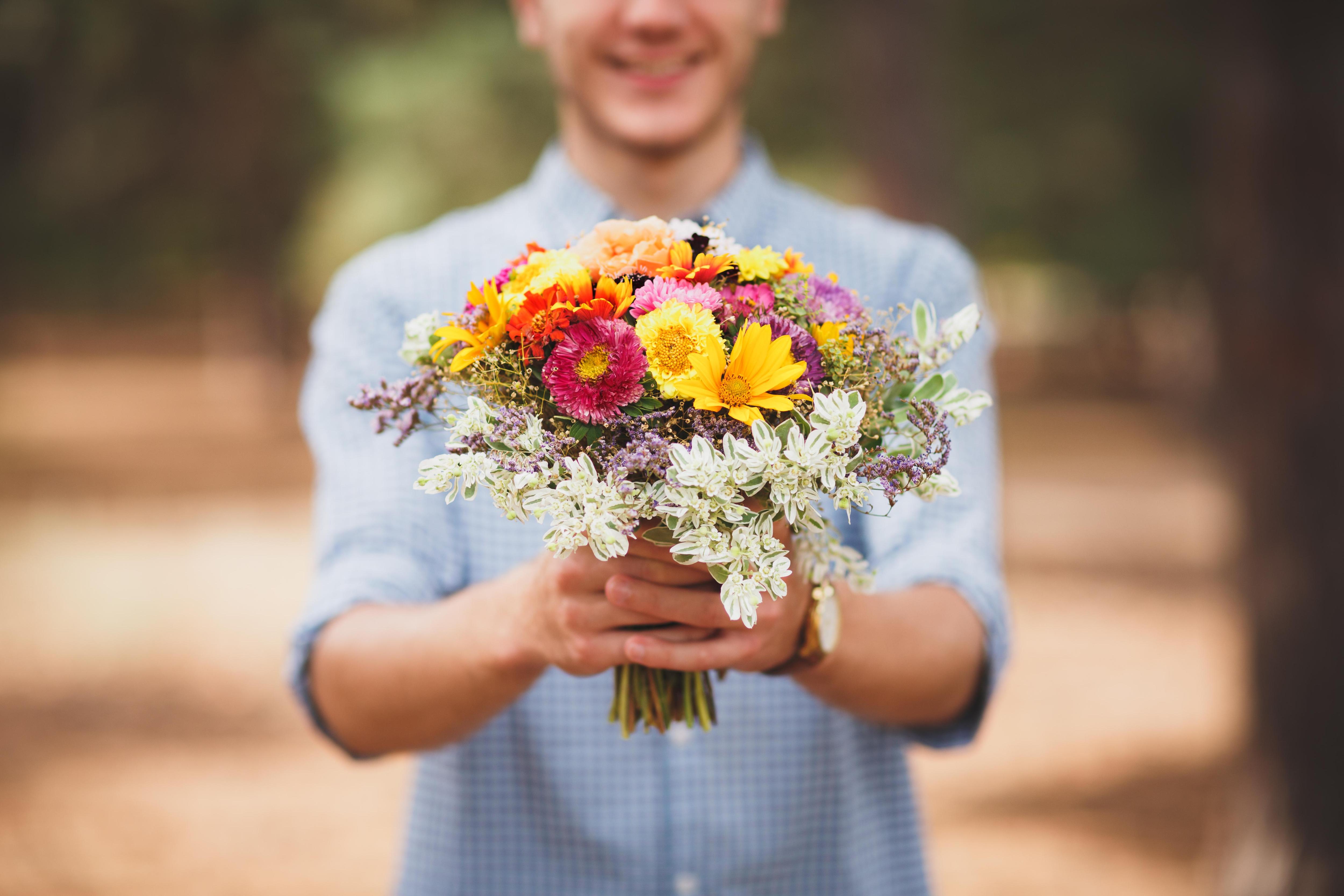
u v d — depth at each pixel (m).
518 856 1.61
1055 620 7.72
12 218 14.31
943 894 4.18
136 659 6.93
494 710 1.42
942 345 1.27
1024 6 12.75
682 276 1.18
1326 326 3.21
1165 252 16.31
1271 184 3.23
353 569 1.55
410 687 1.41
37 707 6.11
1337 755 3.32
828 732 1.60
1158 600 8.19
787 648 1.31
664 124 1.64
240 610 8.06
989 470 1.68
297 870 4.42
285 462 14.98
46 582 8.80
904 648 1.42
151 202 15.34
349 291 1.76
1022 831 4.66
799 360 1.15
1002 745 5.57
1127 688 6.30
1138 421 18.58
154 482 13.49
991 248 19.45
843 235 1.77
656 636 1.27
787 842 1.59
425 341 1.24
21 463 14.52
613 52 1.62
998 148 15.50
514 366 1.16
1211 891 3.86
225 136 14.84
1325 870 3.33
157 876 4.36
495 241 1.77
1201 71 11.96
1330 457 3.25
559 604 1.27
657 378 1.10
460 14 12.71
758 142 1.83
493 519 1.63
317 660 1.52
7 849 4.54
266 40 12.54
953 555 1.56
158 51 12.59
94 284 15.38
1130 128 14.62
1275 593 3.37
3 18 11.68
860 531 1.66
